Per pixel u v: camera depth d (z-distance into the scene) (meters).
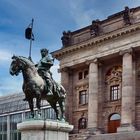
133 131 74.44
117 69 88.62
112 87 88.94
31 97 23.44
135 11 82.50
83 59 91.00
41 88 23.50
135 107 80.06
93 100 86.31
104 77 90.62
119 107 85.69
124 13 83.12
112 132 85.81
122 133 74.94
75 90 96.50
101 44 87.38
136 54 83.25
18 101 117.50
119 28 82.19
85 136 83.19
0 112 121.88
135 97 80.62
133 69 81.94
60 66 97.06
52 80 24.67
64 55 96.50
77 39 95.62
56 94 24.75
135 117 79.31
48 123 22.77
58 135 23.39
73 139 85.00
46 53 25.11
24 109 113.44
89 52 89.81
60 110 25.22
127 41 81.94
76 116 94.62
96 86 87.31
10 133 116.75
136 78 82.19
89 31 92.88
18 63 23.70
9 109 119.12
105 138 77.06
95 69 88.06
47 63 24.66
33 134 22.56
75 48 92.31
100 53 87.19
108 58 87.75
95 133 83.62
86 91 94.12
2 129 119.94
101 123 87.94
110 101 87.81
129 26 80.25
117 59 88.06
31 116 23.38
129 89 78.94
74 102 96.12
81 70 96.00
